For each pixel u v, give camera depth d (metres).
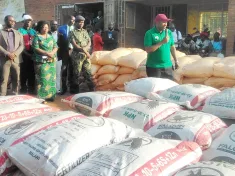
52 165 1.99
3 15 17.33
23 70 7.57
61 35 7.76
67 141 2.10
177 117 2.62
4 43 6.59
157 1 14.80
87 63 7.41
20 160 2.11
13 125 2.45
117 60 7.16
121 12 14.88
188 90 3.34
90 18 15.89
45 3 16.52
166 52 5.29
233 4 12.80
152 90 3.61
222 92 3.15
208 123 2.53
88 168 1.91
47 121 2.43
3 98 3.29
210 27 14.70
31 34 7.50
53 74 6.85
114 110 3.00
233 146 2.23
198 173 1.79
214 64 5.71
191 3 14.95
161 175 1.87
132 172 1.83
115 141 2.25
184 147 2.09
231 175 1.75
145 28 15.84
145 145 2.04
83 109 3.26
